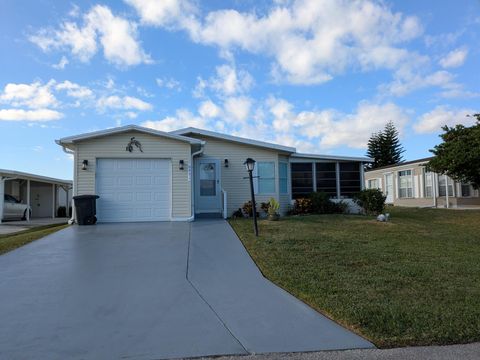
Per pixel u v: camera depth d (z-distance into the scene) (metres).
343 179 18.30
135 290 5.85
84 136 12.93
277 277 6.41
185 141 13.54
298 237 9.90
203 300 5.42
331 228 11.70
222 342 4.09
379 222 13.44
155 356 3.77
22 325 4.53
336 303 5.12
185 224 12.44
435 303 5.11
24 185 25.80
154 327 4.48
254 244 9.05
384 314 4.71
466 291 5.64
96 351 3.87
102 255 8.09
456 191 23.11
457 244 9.80
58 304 5.25
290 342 4.08
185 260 7.66
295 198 17.88
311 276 6.44
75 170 13.05
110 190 13.17
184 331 4.37
